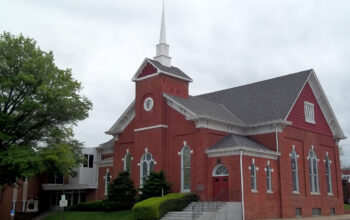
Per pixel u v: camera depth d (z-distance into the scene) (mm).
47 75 34188
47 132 36656
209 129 36156
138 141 40125
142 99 40719
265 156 35906
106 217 36000
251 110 42000
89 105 37656
